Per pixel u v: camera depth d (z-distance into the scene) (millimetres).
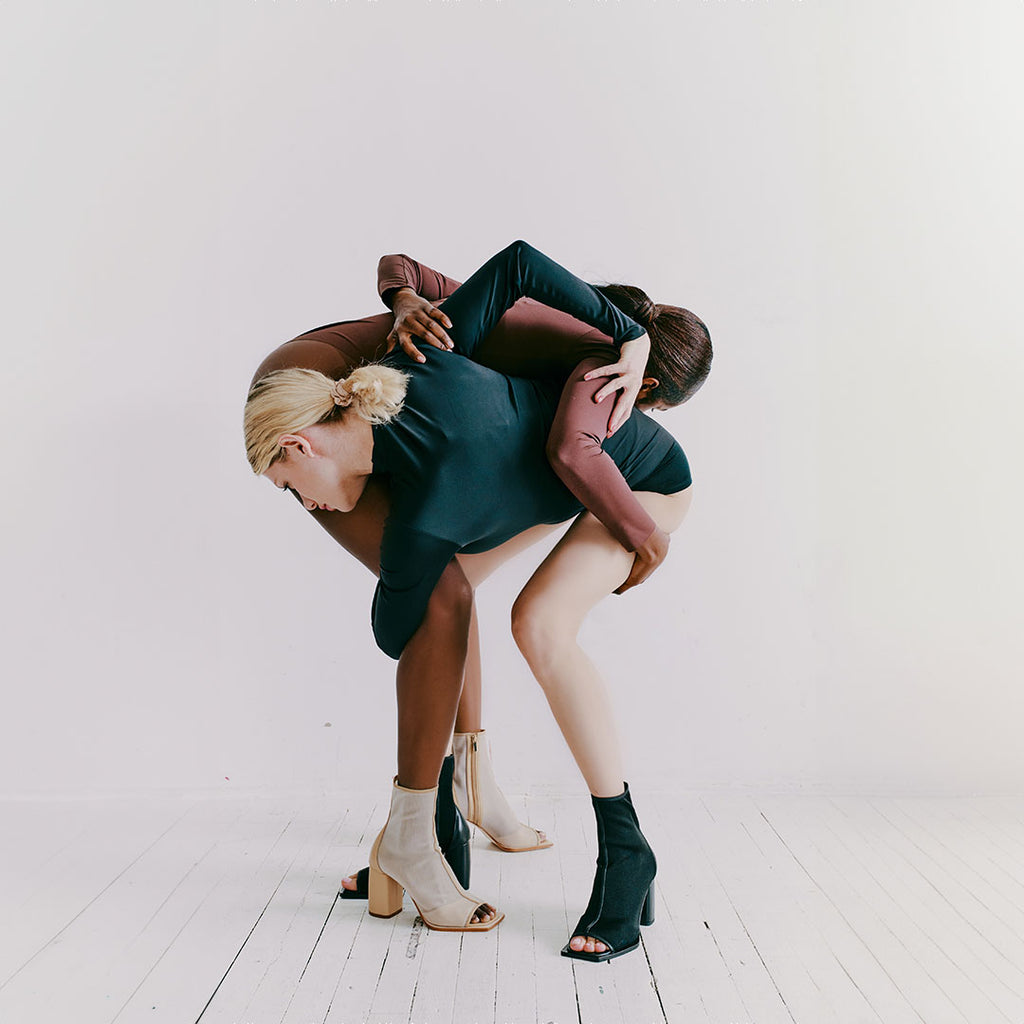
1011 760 2865
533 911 1969
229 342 2852
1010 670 2863
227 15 2859
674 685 2879
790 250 2854
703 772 2885
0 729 2867
